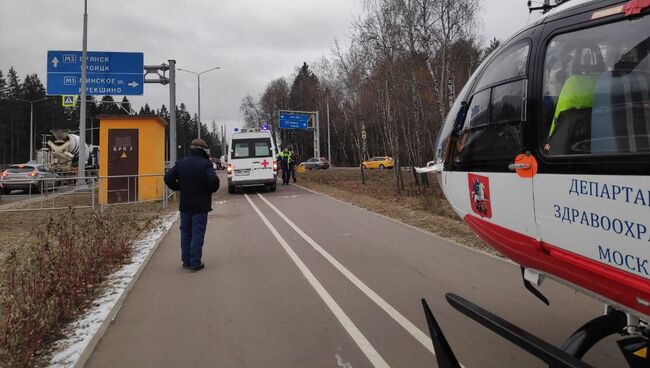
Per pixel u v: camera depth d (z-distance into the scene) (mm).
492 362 3756
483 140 3207
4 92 86125
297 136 81812
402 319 4766
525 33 2947
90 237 7215
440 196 14750
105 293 5879
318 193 18625
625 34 2281
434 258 7211
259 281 6270
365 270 6672
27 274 5152
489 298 5273
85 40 21219
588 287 2486
